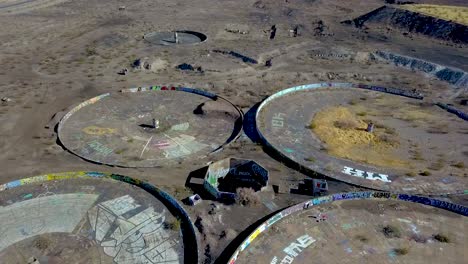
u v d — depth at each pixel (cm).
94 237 3194
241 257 3011
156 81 6131
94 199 3597
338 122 5075
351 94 5928
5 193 3634
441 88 6238
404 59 7138
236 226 3316
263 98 5706
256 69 6669
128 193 3684
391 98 5841
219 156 4312
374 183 3925
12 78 6056
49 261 2961
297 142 4606
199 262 2956
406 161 4309
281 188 3791
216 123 5034
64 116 4944
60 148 4378
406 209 3588
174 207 3525
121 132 4734
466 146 4634
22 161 4122
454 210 3578
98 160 4181
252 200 3572
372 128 4875
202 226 3291
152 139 4619
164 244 3144
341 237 3244
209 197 3656
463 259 3073
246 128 4897
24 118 4956
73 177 3875
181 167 4100
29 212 3425
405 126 5047
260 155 4356
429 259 3064
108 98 5534
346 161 4272
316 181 3759
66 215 3406
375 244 3188
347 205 3609
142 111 5241
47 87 5803
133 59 6938
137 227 3297
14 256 2998
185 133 4781
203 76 6328
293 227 3325
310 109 5416
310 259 3025
